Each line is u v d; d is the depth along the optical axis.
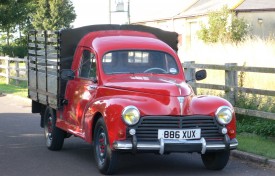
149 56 9.41
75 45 9.97
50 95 10.31
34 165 9.18
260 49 17.23
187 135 7.99
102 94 8.65
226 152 8.52
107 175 8.37
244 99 12.41
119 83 8.53
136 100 8.05
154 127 7.93
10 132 13.02
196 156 10.07
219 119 8.15
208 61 18.91
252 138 11.01
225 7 35.06
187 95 8.23
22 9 31.84
